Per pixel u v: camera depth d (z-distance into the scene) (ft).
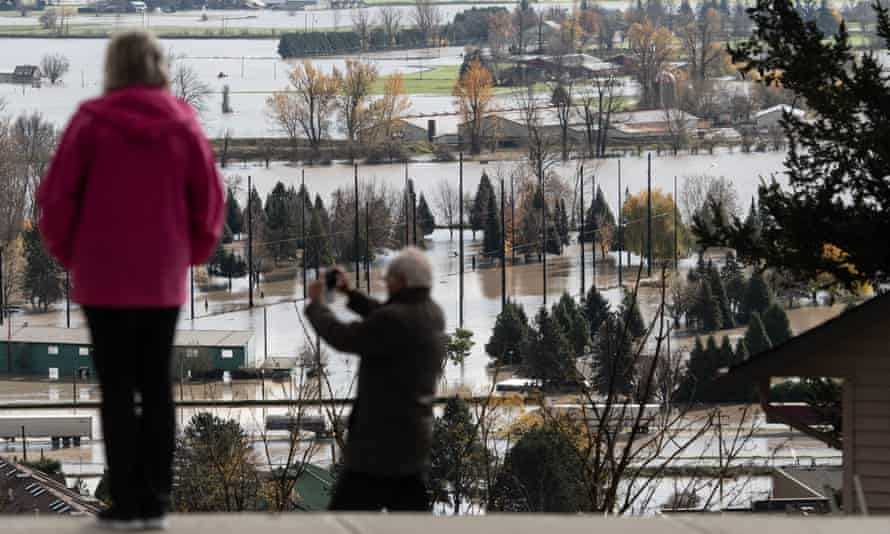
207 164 61.21
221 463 170.19
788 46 198.59
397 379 71.26
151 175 59.72
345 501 72.43
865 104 194.39
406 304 71.67
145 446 61.31
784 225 185.57
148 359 61.21
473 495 180.75
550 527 64.85
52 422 453.17
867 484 125.70
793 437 362.53
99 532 60.49
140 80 60.70
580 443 188.03
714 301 611.88
